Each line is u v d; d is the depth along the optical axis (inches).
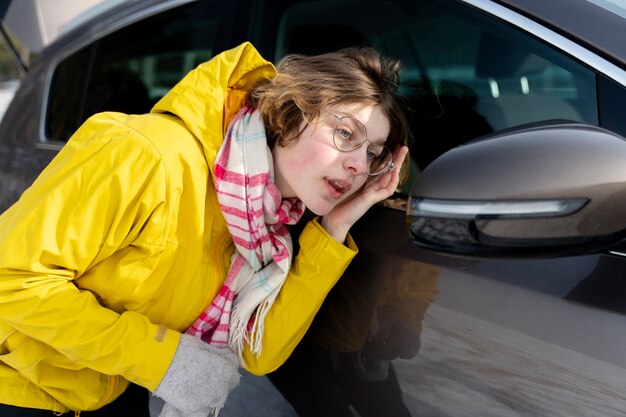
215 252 55.3
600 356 45.4
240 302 56.0
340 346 57.1
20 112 100.3
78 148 51.1
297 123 52.4
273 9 74.9
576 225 44.0
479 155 46.0
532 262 49.1
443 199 46.6
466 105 59.8
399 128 55.4
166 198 50.8
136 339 51.2
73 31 97.7
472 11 59.7
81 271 50.6
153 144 50.4
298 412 59.0
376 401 54.8
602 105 51.3
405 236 55.1
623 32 52.2
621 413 44.3
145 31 88.0
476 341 49.9
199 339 53.7
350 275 57.3
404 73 65.1
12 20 100.0
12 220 49.5
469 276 50.9
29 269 48.0
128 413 64.7
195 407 52.7
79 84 95.2
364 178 53.9
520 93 56.5
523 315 48.4
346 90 51.2
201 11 81.6
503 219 44.9
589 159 43.1
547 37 54.7
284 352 56.7
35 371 54.1
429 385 51.9
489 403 49.3
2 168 97.4
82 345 50.4
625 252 46.6
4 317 49.6
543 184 43.6
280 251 55.1
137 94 88.4
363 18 68.4
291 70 53.1
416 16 64.1
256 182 52.2
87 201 48.8
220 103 52.9
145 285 52.6
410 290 53.5
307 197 53.0
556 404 46.8
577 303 46.9
